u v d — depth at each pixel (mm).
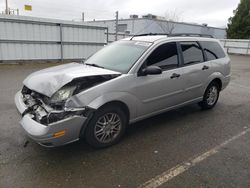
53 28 12461
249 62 17906
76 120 2924
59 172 2812
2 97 5781
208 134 4004
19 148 3318
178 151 3391
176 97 4281
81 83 3084
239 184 2666
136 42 4203
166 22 31797
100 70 3557
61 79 3109
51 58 12836
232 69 13273
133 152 3328
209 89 5133
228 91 7379
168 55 4098
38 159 3068
